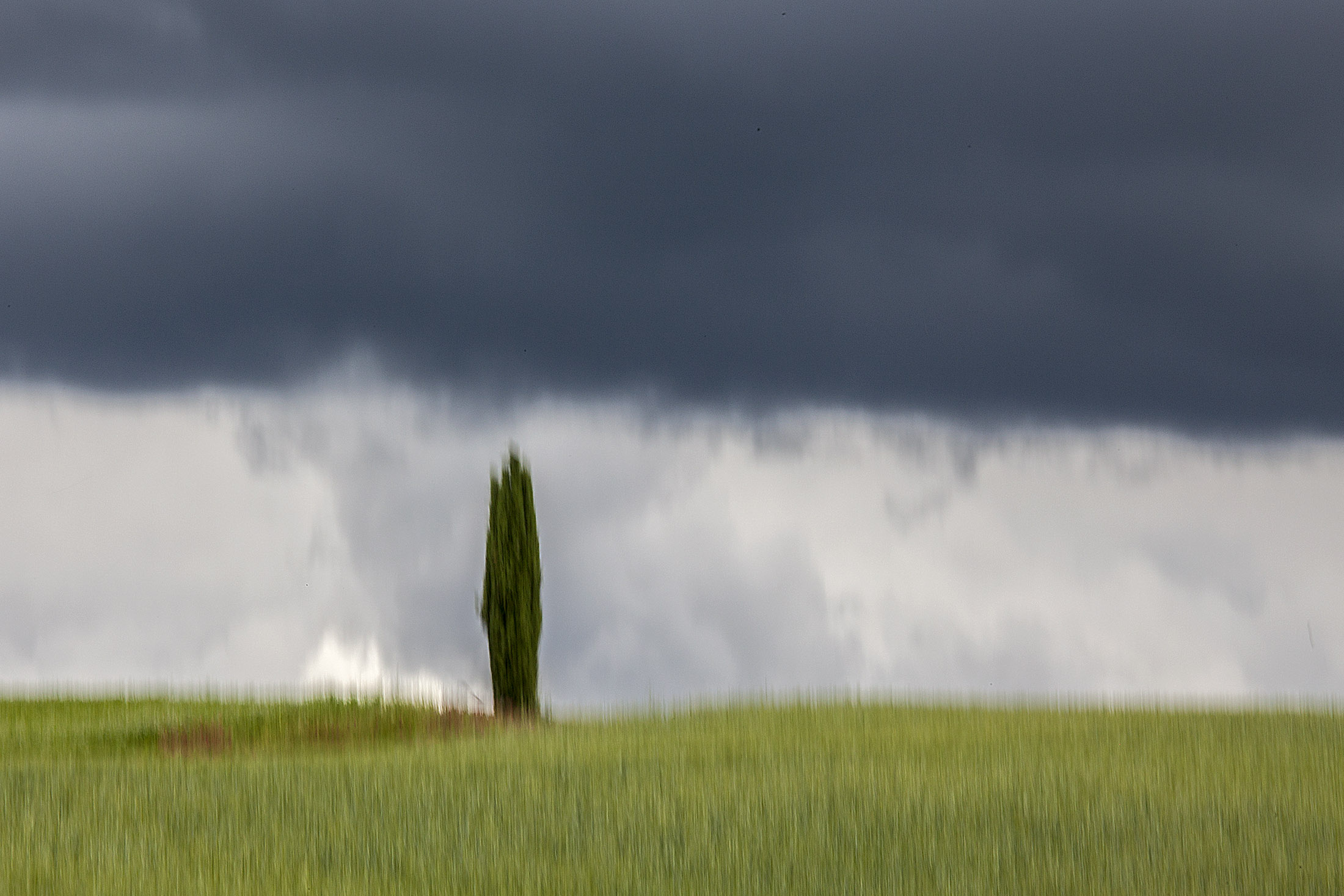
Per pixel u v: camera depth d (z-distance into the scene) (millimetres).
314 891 53906
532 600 116812
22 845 60125
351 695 110938
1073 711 100875
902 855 57625
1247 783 70000
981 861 56156
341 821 63594
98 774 77125
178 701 116500
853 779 70250
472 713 108875
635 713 102312
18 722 106750
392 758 81812
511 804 65938
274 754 91750
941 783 68812
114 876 55812
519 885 54188
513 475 117812
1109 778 70562
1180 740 84562
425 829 61781
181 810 67000
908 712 100375
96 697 118438
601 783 70750
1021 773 71375
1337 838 59688
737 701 107125
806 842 59000
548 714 112875
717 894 52719
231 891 53906
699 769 75375
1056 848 58375
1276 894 52500
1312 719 94875
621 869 56062
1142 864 55438
